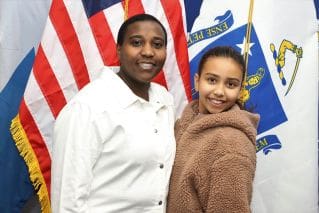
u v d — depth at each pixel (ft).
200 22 5.48
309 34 5.38
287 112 5.37
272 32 5.32
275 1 5.32
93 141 3.58
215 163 3.39
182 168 3.69
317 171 5.47
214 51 3.87
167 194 3.84
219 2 5.42
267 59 5.33
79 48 5.18
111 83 3.86
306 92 5.36
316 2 5.67
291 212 5.41
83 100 3.66
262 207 5.43
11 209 5.36
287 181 5.39
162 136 3.89
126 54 3.92
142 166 3.69
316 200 5.45
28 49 5.39
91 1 5.25
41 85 5.05
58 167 3.63
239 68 3.77
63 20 5.08
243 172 3.32
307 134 5.35
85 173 3.54
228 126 3.57
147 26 3.88
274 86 5.35
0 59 5.25
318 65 5.44
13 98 5.31
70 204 3.51
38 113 5.08
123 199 3.68
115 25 5.28
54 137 3.76
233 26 5.37
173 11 5.37
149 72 3.95
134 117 3.79
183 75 5.40
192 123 3.87
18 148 5.08
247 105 5.32
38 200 5.24
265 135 5.39
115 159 3.64
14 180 5.34
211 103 3.79
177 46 5.39
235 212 3.25
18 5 5.31
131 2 5.32
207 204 3.43
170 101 4.50
